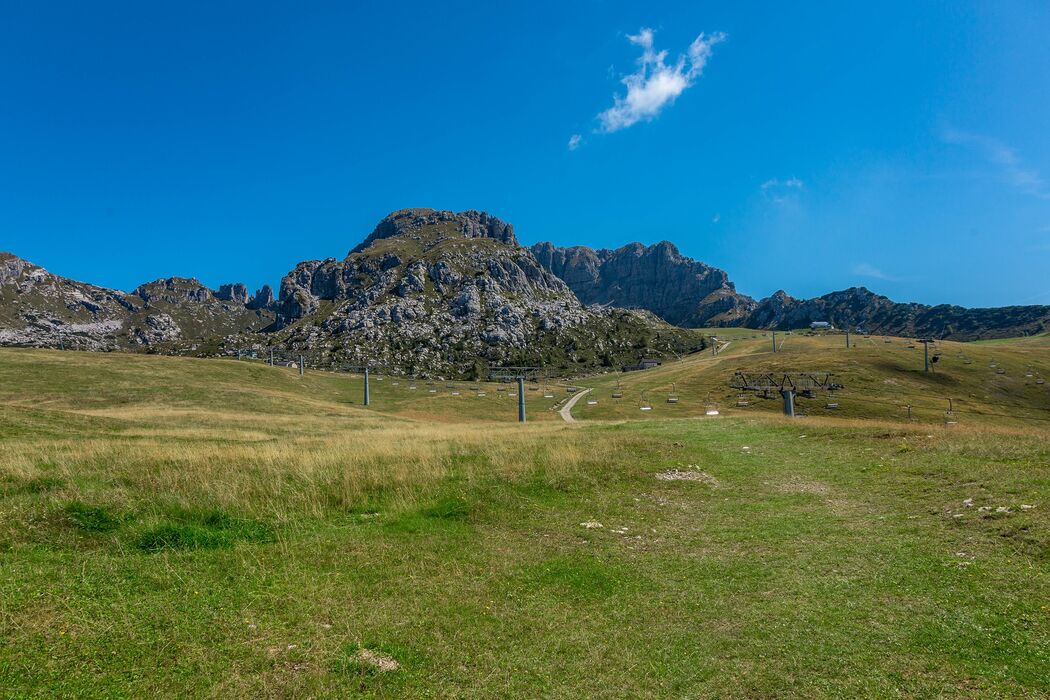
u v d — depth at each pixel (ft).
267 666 21.17
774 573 31.45
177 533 33.60
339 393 362.74
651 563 33.50
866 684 21.04
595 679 21.54
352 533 36.58
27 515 33.71
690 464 60.95
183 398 215.92
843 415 299.79
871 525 39.09
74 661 20.51
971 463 51.72
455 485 48.98
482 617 26.27
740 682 21.36
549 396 404.16
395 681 20.98
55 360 253.65
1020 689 20.43
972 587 28.27
